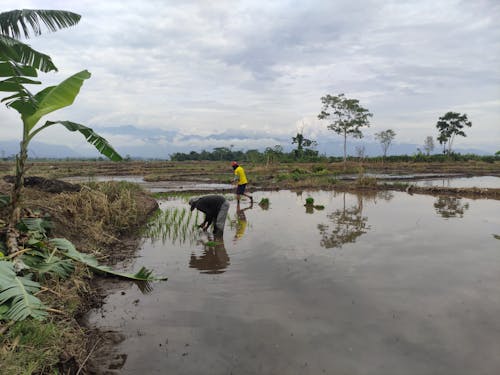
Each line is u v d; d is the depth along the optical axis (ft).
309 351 11.45
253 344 11.92
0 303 11.96
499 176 100.53
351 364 10.73
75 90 18.84
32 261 16.12
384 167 138.21
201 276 18.54
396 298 15.43
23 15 16.80
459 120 218.18
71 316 13.78
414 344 11.79
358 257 21.43
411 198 50.65
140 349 11.76
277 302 15.14
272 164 126.00
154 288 17.02
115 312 14.52
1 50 16.62
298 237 26.71
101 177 92.84
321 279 17.76
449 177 94.84
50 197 27.53
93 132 20.51
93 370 10.66
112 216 28.86
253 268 19.66
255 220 33.78
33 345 10.84
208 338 12.35
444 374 10.22
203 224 29.32
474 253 22.21
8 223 17.95
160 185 72.54
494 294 15.81
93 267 17.92
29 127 18.25
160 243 25.57
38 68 19.04
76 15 18.69
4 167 101.45
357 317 13.70
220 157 243.40
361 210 39.65
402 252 22.48
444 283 17.15
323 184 69.05
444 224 31.32
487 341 11.94
